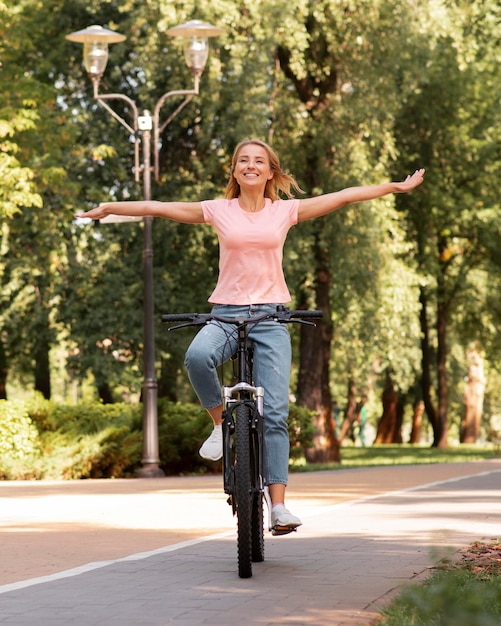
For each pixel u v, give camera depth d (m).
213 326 10.84
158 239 44.38
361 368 51.38
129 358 46.28
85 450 31.67
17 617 8.52
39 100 36.78
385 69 42.06
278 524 10.57
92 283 44.09
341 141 42.06
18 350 56.66
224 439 10.53
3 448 32.12
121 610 8.77
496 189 53.31
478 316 65.19
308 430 34.84
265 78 39.28
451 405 91.12
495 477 27.30
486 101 51.50
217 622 8.23
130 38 42.53
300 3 38.94
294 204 11.15
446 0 40.84
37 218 39.22
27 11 41.16
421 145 52.41
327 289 46.19
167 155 46.38
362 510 17.59
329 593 9.48
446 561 10.28
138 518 17.08
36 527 15.84
